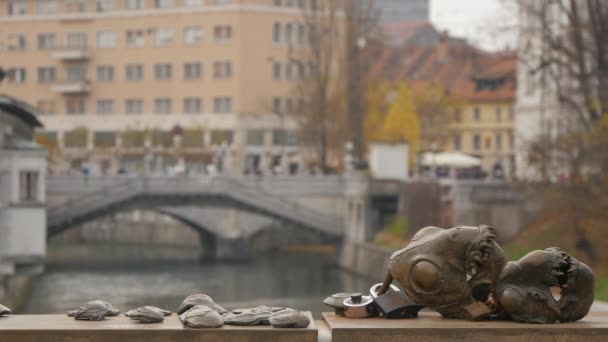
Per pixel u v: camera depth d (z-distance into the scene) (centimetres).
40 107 14750
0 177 6431
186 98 14288
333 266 9325
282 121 12900
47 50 14638
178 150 13750
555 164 6334
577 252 5984
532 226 6775
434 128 12694
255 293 6781
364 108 10894
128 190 8888
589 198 5919
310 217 9206
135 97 14488
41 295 6581
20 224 6500
